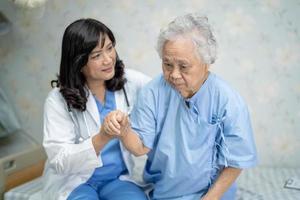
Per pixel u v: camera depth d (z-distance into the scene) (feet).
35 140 6.73
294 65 6.03
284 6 5.87
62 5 6.83
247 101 6.30
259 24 5.99
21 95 7.50
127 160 5.00
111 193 4.68
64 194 4.68
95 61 4.43
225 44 6.16
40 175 6.54
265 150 6.45
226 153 4.14
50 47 7.09
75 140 4.75
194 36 3.62
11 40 7.28
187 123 4.14
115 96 5.00
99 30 4.36
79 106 4.66
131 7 6.46
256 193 5.25
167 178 4.33
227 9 6.05
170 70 3.78
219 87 4.09
